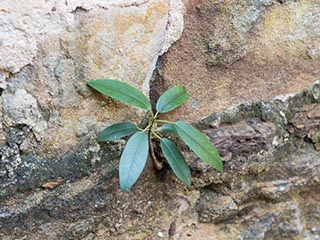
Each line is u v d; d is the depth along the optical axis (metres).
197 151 0.44
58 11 0.40
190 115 0.51
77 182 0.45
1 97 0.40
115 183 0.48
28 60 0.40
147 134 0.45
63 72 0.42
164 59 0.49
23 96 0.41
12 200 0.42
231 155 0.52
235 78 0.52
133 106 0.47
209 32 0.49
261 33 0.51
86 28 0.42
